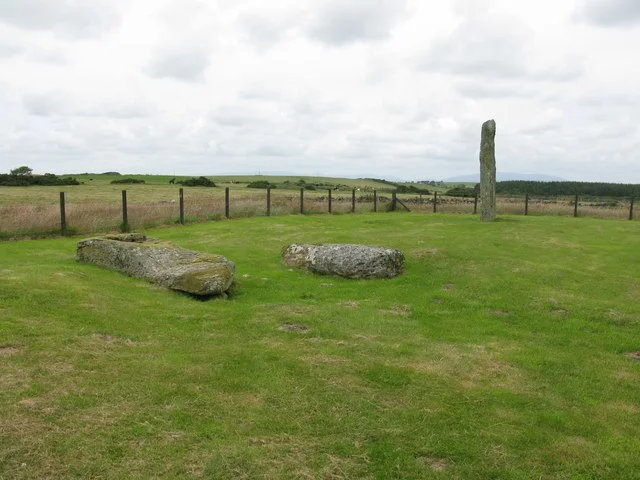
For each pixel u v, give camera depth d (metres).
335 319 9.05
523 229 20.27
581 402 6.21
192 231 19.86
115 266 11.73
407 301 10.77
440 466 4.72
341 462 4.68
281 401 5.79
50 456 4.48
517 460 4.86
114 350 6.98
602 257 15.29
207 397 5.79
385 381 6.48
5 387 5.61
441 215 27.69
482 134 23.48
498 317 9.84
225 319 8.79
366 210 31.62
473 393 6.28
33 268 10.66
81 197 45.91
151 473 4.37
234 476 4.40
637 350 8.24
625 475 4.70
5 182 65.31
